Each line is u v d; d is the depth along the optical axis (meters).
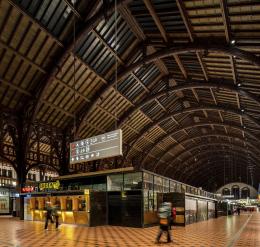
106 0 18.77
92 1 19.00
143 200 19.34
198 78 28.62
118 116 31.64
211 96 32.84
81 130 29.56
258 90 24.73
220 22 17.72
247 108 31.75
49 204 18.16
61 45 20.41
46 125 26.95
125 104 30.56
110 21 20.66
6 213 34.28
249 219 35.12
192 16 18.20
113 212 20.44
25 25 18.27
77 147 18.98
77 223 20.17
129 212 19.67
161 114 37.47
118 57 24.03
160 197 22.30
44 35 19.38
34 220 23.86
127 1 18.39
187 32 20.53
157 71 28.97
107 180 21.06
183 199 21.94
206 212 32.28
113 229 18.08
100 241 12.88
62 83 23.47
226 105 34.19
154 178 21.69
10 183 36.12
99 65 23.88
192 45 21.03
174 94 34.78
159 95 30.72
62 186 24.12
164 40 22.66
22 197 25.20
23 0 17.03
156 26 21.73
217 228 20.59
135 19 21.58
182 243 12.59
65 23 19.52
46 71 21.91
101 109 28.81
